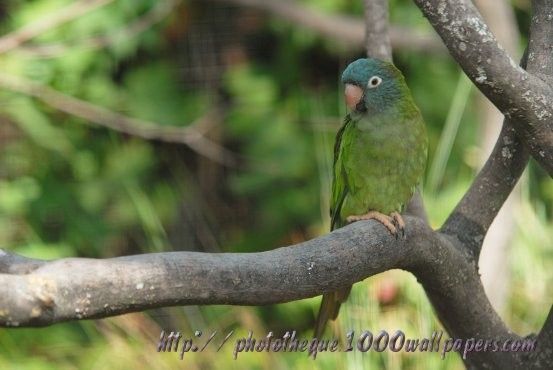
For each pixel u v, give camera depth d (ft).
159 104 41.16
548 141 12.78
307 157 41.37
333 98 42.55
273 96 42.24
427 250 13.79
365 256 12.86
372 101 19.20
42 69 38.70
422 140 19.39
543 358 14.69
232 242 41.29
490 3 29.78
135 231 40.01
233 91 41.93
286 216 41.01
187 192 41.65
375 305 28.27
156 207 40.93
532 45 13.84
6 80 37.47
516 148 14.76
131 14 39.63
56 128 40.45
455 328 15.25
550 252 33.68
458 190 34.50
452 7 12.23
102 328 33.06
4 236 38.73
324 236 12.79
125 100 40.88
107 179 40.50
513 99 12.50
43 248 38.04
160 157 41.96
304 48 42.52
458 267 14.46
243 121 41.98
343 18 39.91
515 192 30.83
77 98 39.96
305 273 12.00
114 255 39.96
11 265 10.03
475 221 15.20
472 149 36.37
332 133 40.98
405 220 13.52
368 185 19.52
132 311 10.60
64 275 9.87
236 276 11.20
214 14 41.81
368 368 27.48
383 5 19.43
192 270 10.85
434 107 41.04
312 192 40.96
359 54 41.81
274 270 11.61
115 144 41.32
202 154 41.70
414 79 41.81
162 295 10.63
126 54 40.78
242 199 41.73
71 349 34.27
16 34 35.96
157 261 10.64
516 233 32.71
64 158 40.55
